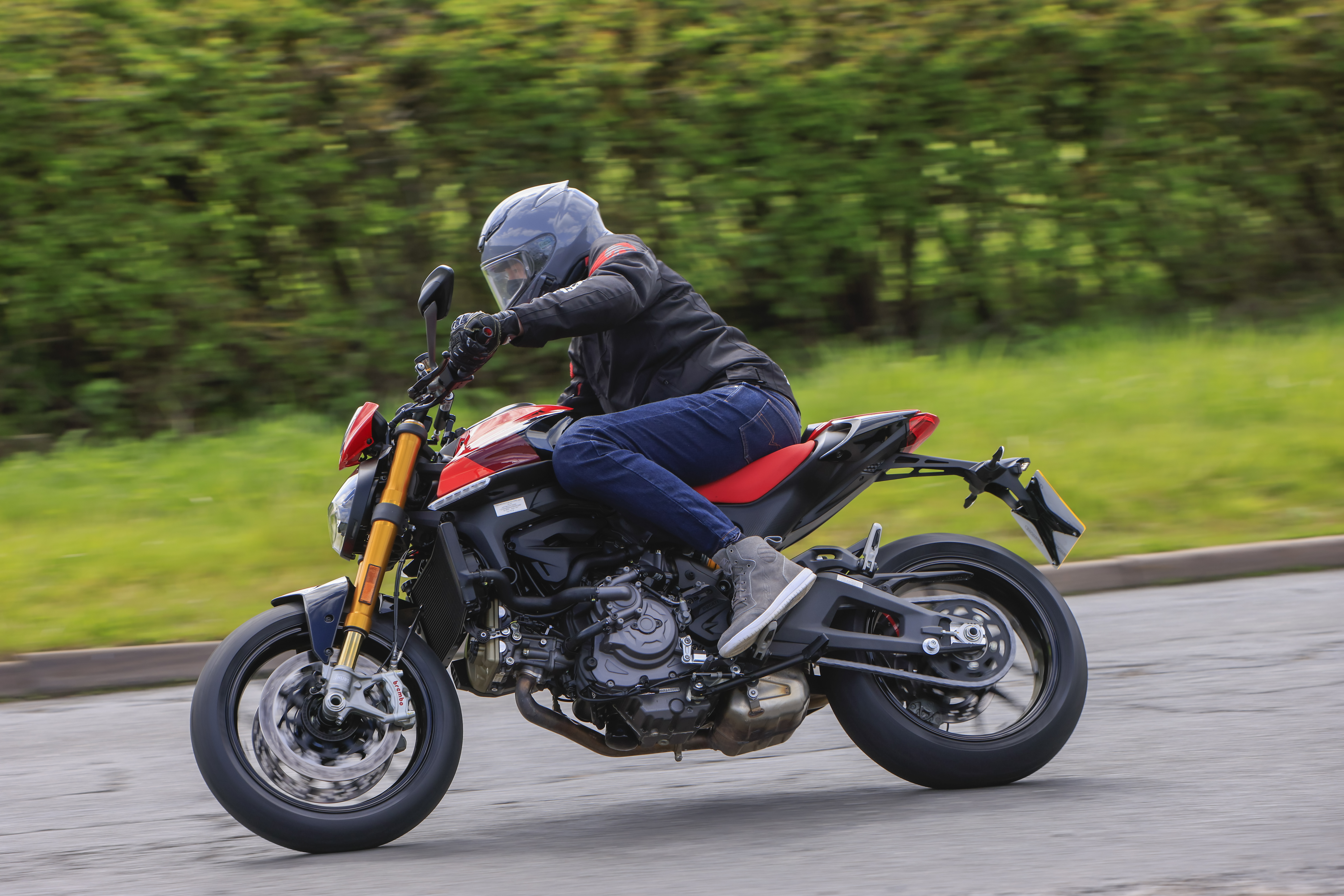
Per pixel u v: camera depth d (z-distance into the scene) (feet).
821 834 35.76
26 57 95.14
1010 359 102.83
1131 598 66.13
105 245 97.45
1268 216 118.01
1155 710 47.65
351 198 101.09
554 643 37.14
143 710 56.34
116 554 70.95
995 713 42.50
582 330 38.22
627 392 40.73
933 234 110.73
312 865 35.27
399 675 36.14
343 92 99.81
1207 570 68.85
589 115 102.37
